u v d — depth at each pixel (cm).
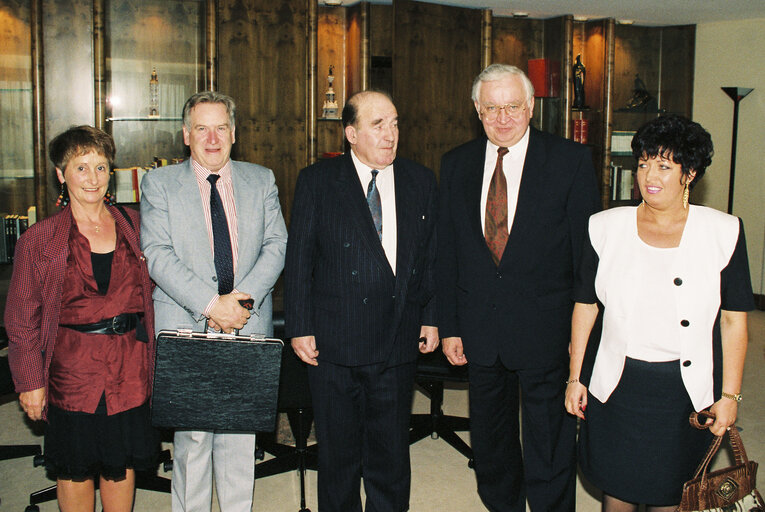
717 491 191
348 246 239
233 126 245
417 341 254
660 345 198
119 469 223
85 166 216
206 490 251
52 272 214
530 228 240
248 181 251
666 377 198
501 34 661
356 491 256
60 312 217
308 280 245
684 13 650
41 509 291
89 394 217
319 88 604
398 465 252
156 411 225
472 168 254
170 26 522
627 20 680
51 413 220
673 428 200
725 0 596
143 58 518
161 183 239
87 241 220
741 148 691
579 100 671
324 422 248
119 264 224
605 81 665
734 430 197
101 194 221
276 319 301
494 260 247
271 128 550
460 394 456
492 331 246
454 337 258
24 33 486
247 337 227
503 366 254
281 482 324
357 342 240
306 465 312
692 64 707
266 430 231
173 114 530
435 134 595
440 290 260
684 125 188
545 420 248
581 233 241
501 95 232
